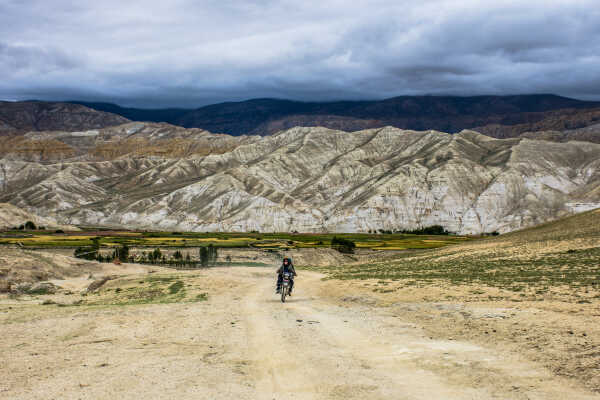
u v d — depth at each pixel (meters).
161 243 151.62
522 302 21.27
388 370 12.41
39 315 23.41
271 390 10.94
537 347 13.80
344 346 15.22
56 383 11.47
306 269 73.62
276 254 122.50
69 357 14.09
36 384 11.40
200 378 11.86
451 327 17.61
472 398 10.19
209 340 16.44
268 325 19.34
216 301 29.98
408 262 68.12
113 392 10.77
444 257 67.12
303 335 17.09
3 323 20.91
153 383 11.45
